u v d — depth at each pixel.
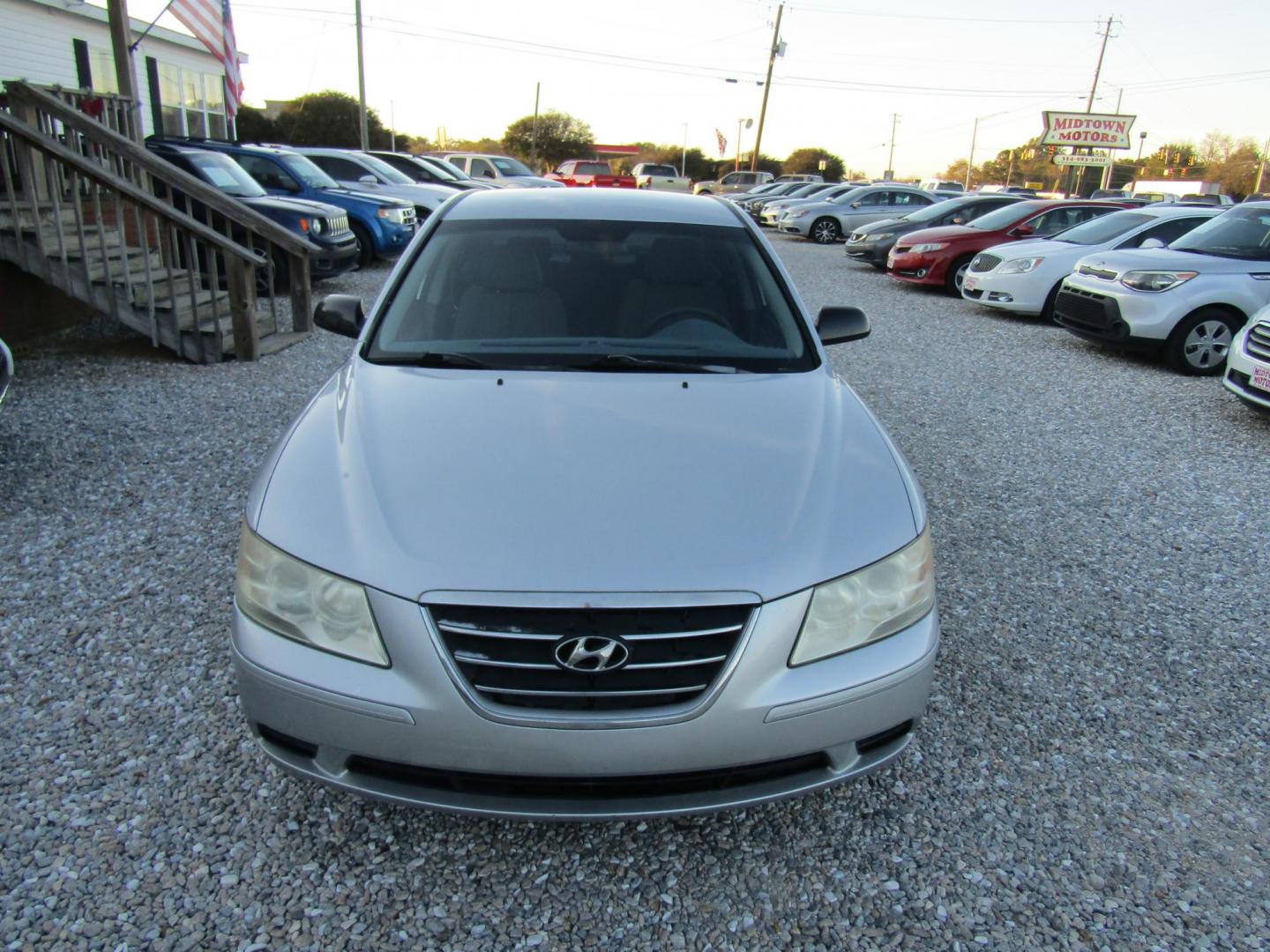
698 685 2.03
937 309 12.27
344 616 2.07
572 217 3.61
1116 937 2.14
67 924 2.07
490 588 2.00
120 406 6.04
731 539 2.13
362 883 2.23
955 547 4.33
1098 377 8.26
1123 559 4.29
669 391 2.81
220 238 7.18
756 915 2.19
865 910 2.21
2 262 7.61
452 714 2.00
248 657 2.14
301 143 43.41
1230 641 3.56
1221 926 2.18
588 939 2.11
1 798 2.45
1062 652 3.42
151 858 2.27
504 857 2.33
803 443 2.54
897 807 2.56
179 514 4.31
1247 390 6.54
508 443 2.45
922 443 6.01
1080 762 2.78
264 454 5.15
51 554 3.86
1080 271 9.45
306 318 8.70
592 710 2.01
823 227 22.50
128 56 10.59
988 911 2.21
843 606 2.14
